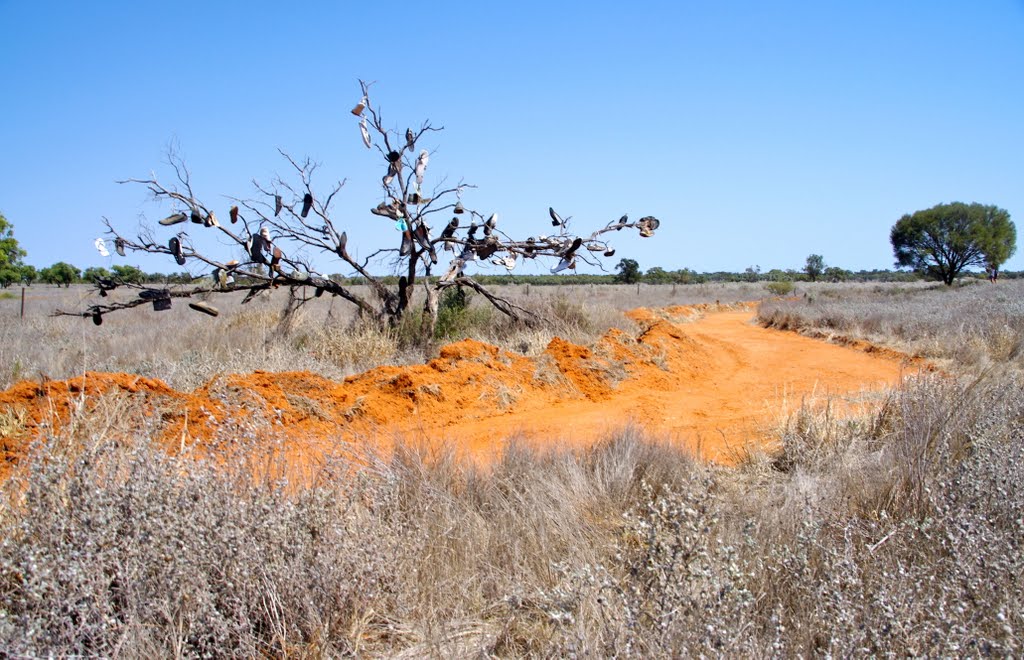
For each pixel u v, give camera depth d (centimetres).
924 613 334
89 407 657
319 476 448
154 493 374
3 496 386
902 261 5666
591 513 525
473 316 1562
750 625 322
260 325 1583
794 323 2345
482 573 428
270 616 360
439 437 827
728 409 1017
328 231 1417
